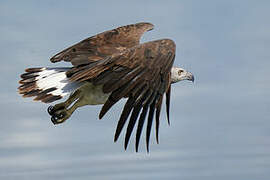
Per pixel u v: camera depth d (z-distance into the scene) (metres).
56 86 12.28
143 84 10.84
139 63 10.94
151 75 10.91
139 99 10.76
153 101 10.86
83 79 10.93
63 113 13.05
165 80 10.98
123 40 14.33
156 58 11.02
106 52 13.48
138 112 10.70
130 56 10.98
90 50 13.52
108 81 10.79
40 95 12.16
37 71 12.67
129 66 10.89
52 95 12.15
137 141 10.70
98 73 10.90
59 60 13.32
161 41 11.34
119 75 10.82
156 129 10.88
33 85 12.37
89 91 12.83
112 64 10.92
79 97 12.99
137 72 10.87
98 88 12.77
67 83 12.30
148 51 11.07
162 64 11.02
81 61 13.03
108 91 10.70
